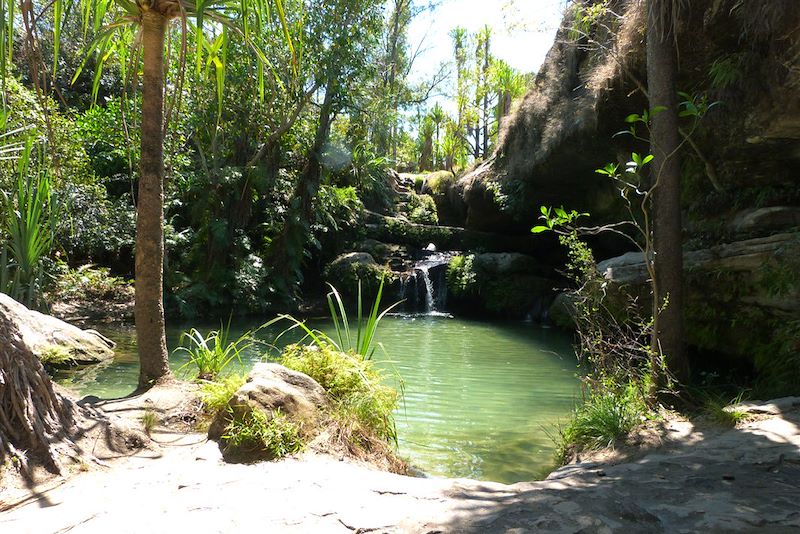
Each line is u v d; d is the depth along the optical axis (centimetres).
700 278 714
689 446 379
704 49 638
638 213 1168
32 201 868
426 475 401
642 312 779
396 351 962
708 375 655
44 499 262
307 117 1716
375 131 1955
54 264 1188
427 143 3422
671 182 499
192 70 1260
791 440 361
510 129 1580
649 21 512
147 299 460
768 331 636
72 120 1368
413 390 684
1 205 884
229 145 1522
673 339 491
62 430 319
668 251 496
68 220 1179
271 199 1669
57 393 346
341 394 421
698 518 236
